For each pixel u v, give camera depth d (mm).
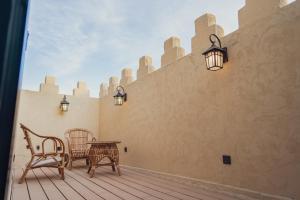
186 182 3148
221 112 2752
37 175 3961
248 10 2539
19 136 5492
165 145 3721
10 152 494
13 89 509
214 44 2719
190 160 3162
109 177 3723
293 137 2008
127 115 5109
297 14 2070
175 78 3633
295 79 2035
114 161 3943
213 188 2723
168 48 3885
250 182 2336
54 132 6078
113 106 5875
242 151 2449
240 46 2588
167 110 3754
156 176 3779
